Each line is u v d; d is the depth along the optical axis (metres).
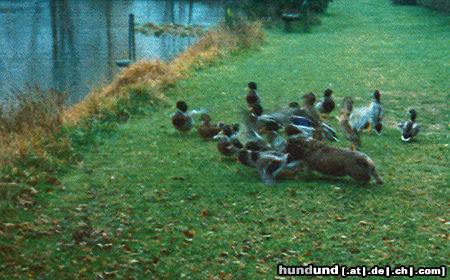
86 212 6.42
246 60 18.91
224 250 5.61
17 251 5.45
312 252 5.55
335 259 5.42
